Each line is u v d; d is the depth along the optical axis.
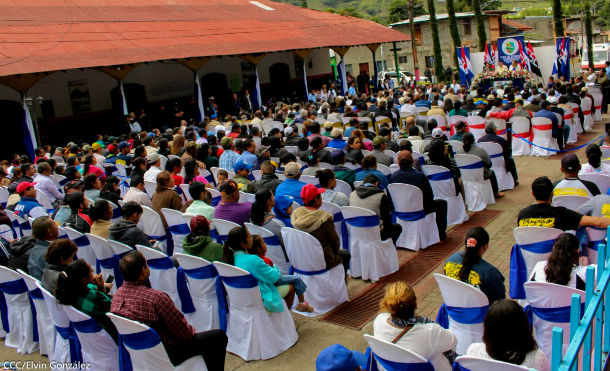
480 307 3.93
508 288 5.75
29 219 7.50
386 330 3.41
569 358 2.77
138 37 21.30
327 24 30.53
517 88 18.19
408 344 3.33
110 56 18.38
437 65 35.72
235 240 4.88
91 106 21.88
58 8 22.66
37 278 5.38
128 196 7.18
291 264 5.80
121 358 4.13
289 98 29.81
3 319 5.91
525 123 11.91
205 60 21.75
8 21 19.92
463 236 7.44
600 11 75.94
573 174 5.69
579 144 12.64
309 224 5.55
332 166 8.79
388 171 8.16
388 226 6.38
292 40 25.62
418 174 7.02
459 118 12.62
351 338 5.05
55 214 7.25
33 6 22.05
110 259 5.89
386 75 35.84
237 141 9.97
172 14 25.83
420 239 7.12
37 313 5.31
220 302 4.99
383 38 30.27
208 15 27.20
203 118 21.91
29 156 16.38
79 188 7.74
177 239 6.69
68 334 4.66
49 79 20.41
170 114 24.83
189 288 5.30
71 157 10.31
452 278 3.94
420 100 15.49
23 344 5.55
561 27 33.84
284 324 5.02
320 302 5.64
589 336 3.22
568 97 13.69
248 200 7.22
